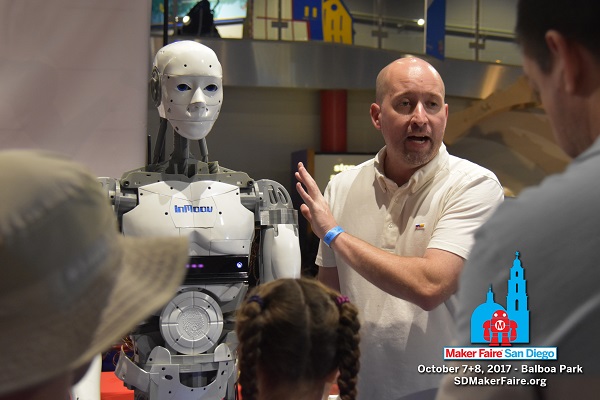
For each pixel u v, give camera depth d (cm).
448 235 224
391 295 233
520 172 682
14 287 69
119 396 354
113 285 78
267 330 140
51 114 326
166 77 265
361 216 247
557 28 92
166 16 354
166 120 277
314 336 140
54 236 71
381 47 704
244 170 682
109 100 330
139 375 263
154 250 86
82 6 326
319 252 261
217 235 267
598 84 91
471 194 228
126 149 333
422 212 235
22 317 70
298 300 142
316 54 666
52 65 325
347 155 623
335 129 685
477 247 97
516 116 678
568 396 89
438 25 677
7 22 320
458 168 238
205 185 272
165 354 264
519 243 90
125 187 267
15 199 69
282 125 690
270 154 688
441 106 235
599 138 90
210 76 265
